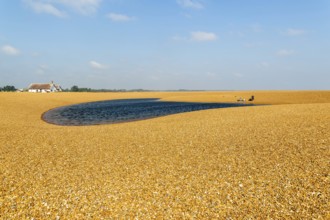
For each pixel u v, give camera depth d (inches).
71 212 353.1
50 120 1592.0
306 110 1230.3
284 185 414.0
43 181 464.1
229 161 549.3
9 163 571.5
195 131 911.7
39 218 338.0
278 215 332.2
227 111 1448.1
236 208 355.3
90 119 1658.5
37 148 721.6
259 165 511.2
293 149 595.8
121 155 636.1
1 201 382.9
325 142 625.9
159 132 935.7
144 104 2999.5
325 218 319.0
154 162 569.3
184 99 3597.4
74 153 664.4
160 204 373.1
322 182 411.5
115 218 338.3
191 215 342.3
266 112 1283.2
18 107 2039.9
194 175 479.8
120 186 438.9
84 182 458.9
